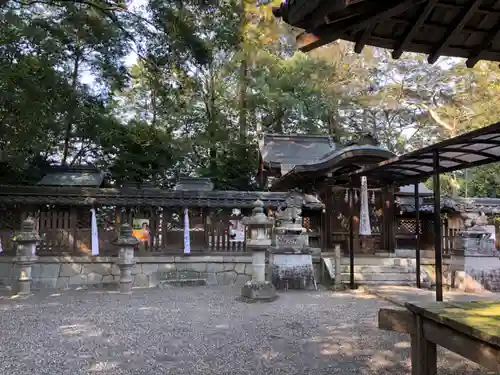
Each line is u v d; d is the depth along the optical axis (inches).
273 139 793.6
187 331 258.8
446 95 917.8
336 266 452.8
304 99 833.5
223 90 894.4
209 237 514.6
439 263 323.6
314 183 565.9
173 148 768.3
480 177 885.8
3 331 258.7
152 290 443.2
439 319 122.3
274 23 600.4
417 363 135.6
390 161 379.6
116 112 883.4
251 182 855.1
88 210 501.0
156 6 483.2
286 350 219.0
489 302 141.6
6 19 452.4
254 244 380.5
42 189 488.4
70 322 283.9
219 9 549.6
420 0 109.7
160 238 510.3
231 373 183.9
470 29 142.9
